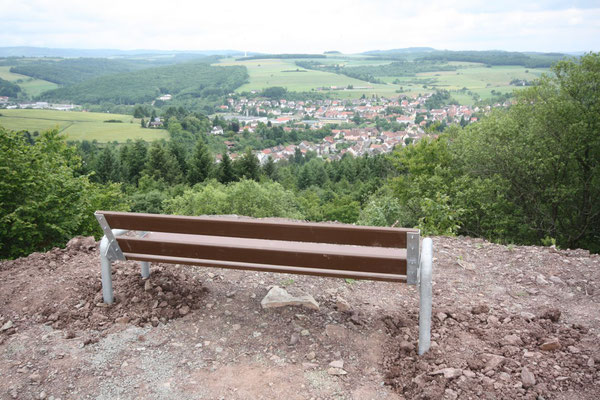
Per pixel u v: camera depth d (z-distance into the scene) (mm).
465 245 4781
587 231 18141
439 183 18891
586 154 17203
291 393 2311
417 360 2551
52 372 2449
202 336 2854
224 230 2717
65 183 9828
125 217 2875
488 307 3154
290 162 139375
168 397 2275
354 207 43062
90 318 3014
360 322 3012
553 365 2434
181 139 147625
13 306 3168
